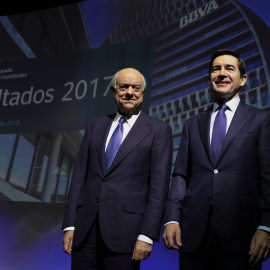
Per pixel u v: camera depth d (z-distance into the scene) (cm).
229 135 135
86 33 503
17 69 445
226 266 120
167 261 298
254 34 365
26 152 473
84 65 419
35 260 358
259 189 128
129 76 158
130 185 143
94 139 157
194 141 143
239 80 147
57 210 372
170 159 149
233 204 125
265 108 330
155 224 134
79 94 407
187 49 426
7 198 442
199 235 126
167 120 414
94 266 138
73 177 155
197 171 137
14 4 479
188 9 441
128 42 405
